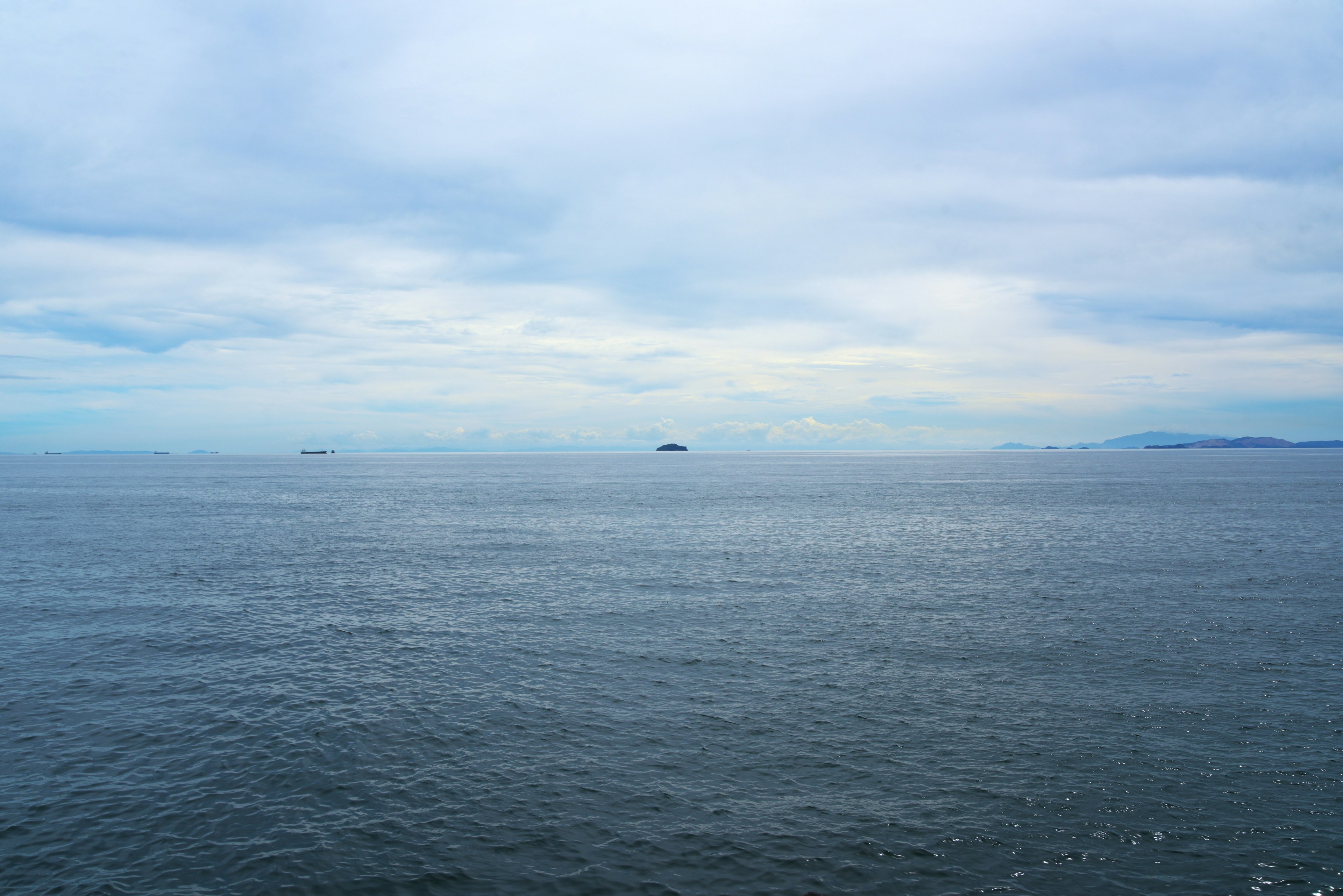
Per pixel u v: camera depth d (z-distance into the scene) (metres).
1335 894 13.10
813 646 27.95
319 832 15.23
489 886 13.52
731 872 13.86
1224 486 126.00
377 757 18.55
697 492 121.56
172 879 13.73
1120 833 14.99
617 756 18.56
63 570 44.31
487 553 51.41
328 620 32.09
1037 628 30.44
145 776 17.61
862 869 13.90
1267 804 16.08
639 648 27.73
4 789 16.92
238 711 21.56
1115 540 57.09
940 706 21.80
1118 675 24.39
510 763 18.22
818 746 19.03
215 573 43.38
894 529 65.31
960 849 14.49
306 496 112.69
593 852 14.50
